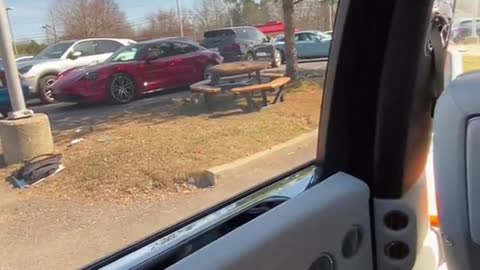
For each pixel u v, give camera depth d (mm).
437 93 1446
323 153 1388
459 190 1100
